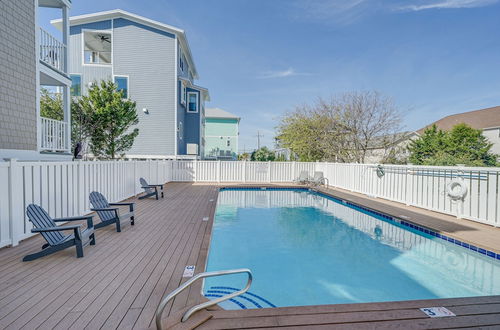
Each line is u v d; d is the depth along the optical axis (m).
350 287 3.83
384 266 4.56
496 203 5.48
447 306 2.44
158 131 15.51
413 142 18.66
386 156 16.53
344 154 16.78
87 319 2.19
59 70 8.03
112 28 14.87
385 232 6.55
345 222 7.41
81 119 11.32
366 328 2.09
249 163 14.73
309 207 9.23
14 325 2.10
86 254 3.68
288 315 2.25
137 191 9.41
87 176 5.98
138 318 2.21
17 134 6.36
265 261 4.77
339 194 10.53
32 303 2.42
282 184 13.65
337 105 16.47
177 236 4.58
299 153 17.92
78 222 5.53
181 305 2.40
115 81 14.99
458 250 4.84
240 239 5.96
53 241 3.47
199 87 18.98
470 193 6.07
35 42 6.87
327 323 2.14
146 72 15.30
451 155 16.23
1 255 3.57
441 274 4.26
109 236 4.55
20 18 6.42
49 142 7.66
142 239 4.39
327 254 5.12
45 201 4.62
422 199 7.49
